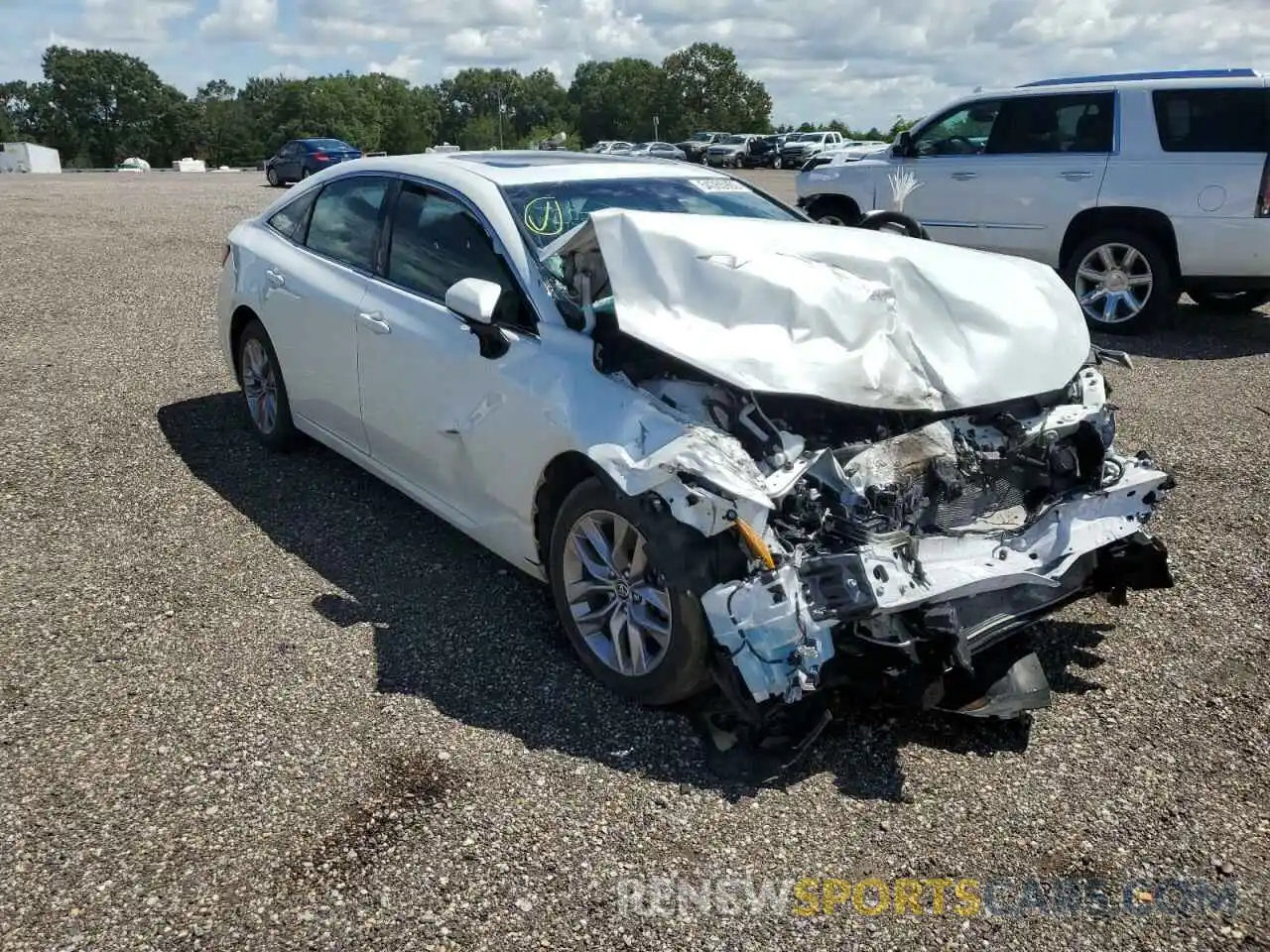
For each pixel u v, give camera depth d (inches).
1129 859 113.0
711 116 4965.6
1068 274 372.8
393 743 129.1
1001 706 129.8
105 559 177.8
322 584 169.9
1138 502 149.9
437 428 163.0
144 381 280.4
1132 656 153.1
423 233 176.1
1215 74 349.7
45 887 105.7
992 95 388.2
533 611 162.4
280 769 124.0
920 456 134.0
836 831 116.0
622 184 180.5
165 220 677.3
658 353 136.8
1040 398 152.7
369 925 101.7
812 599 118.2
